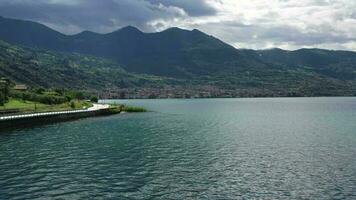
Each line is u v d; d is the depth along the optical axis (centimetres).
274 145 7175
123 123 11569
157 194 3984
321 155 6097
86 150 6469
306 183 4397
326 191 4091
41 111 12438
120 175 4731
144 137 8244
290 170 5038
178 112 17650
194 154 6175
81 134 8694
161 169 5069
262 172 4934
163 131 9462
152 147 6850
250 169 5103
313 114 16612
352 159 5731
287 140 7881
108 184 4328
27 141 7488
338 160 5669
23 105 14588
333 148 6788
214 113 17250
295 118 14338
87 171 4925
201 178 4612
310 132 9412
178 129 9994
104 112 15375
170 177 4656
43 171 4897
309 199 3847
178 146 6994
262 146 7050
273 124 11750
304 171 4978
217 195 3966
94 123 11494
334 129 10112
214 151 6469
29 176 4638
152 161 5584
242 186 4284
